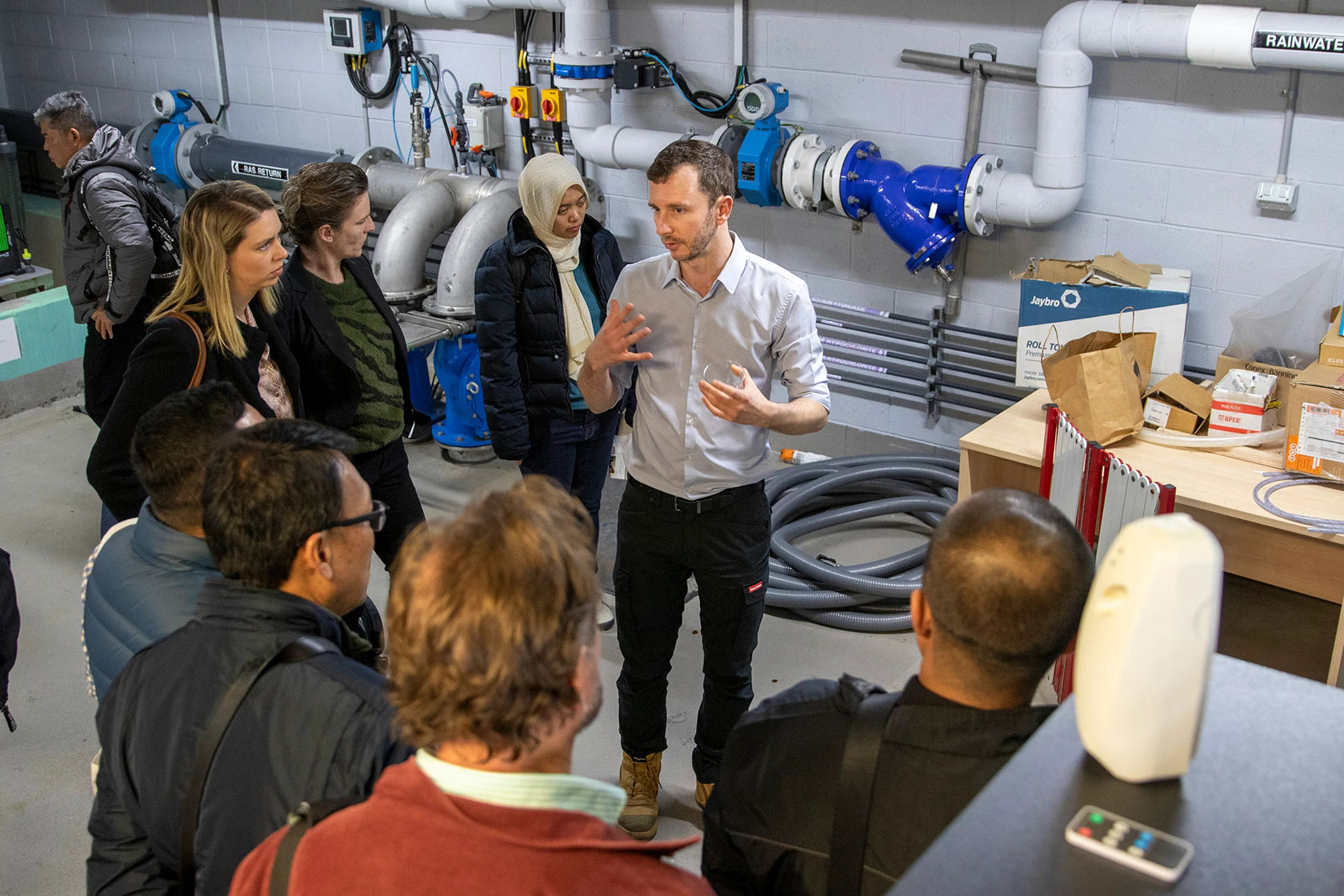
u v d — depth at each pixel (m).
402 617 0.82
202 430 1.38
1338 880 0.55
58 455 4.31
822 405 2.20
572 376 2.92
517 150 4.70
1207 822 0.59
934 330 3.88
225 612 1.19
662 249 4.46
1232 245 3.32
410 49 4.75
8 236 4.73
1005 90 3.54
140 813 1.18
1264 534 2.81
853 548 3.69
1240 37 2.91
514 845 0.79
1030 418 2.99
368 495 1.32
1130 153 3.39
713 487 2.20
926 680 1.07
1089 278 3.11
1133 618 0.61
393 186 4.53
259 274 2.16
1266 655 3.06
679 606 2.37
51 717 2.84
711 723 2.42
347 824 0.82
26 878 2.34
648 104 4.25
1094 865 0.56
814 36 3.84
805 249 4.14
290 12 5.08
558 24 4.33
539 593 0.79
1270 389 2.74
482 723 0.78
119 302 3.44
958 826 0.60
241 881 0.89
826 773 1.09
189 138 5.25
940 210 3.53
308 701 1.12
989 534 1.00
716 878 1.22
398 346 2.68
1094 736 0.63
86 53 5.94
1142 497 2.33
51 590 3.40
